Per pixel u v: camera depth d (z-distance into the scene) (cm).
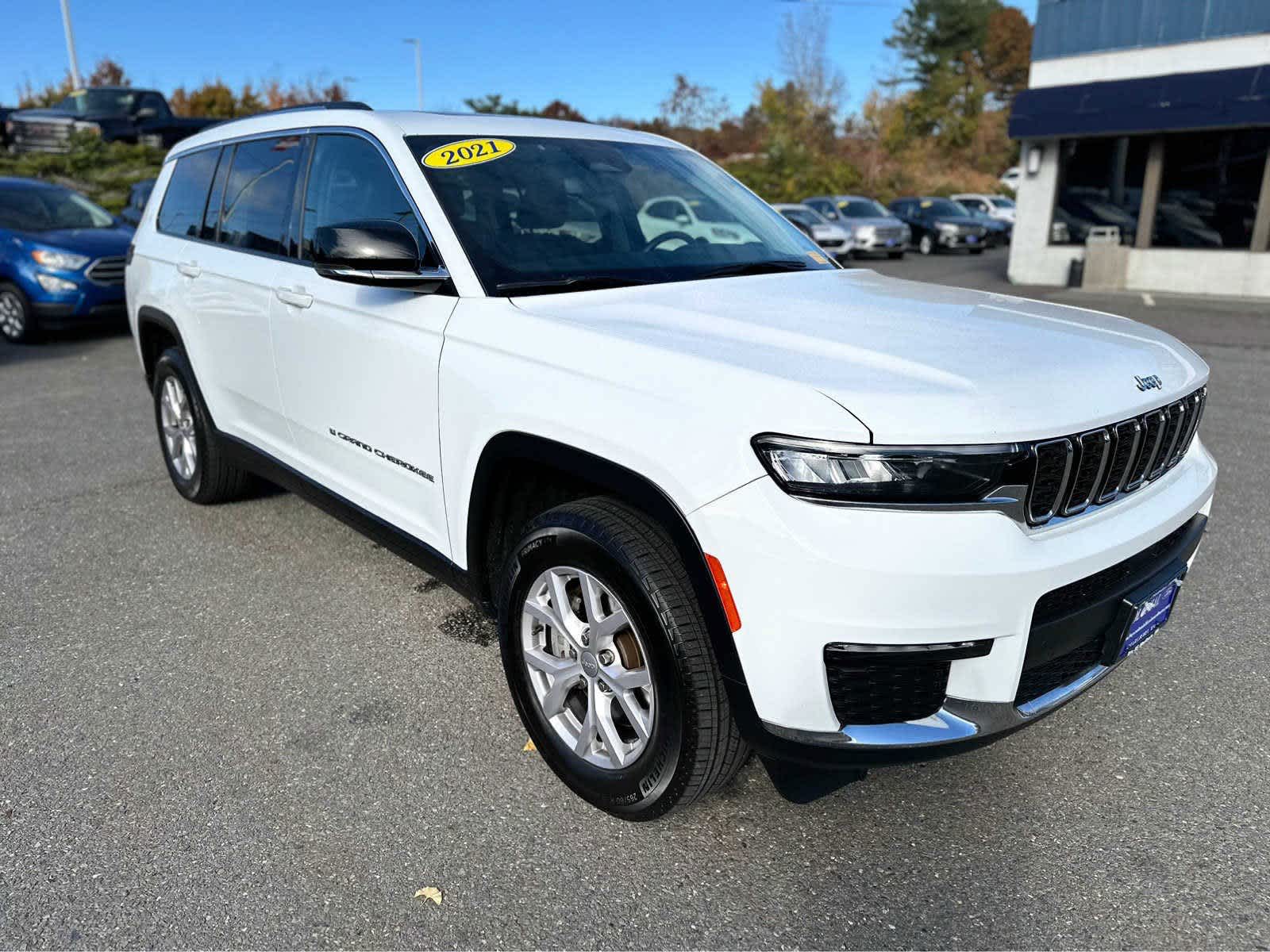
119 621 357
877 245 2188
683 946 208
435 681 317
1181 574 250
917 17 5819
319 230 273
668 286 287
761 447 196
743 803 255
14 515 470
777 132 4072
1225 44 1360
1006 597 197
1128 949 206
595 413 225
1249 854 235
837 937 210
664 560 218
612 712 250
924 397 195
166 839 239
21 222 977
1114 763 273
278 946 207
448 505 282
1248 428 637
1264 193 1398
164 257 448
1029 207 1609
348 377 318
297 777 265
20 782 262
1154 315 1206
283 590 384
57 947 205
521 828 245
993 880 227
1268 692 310
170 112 2269
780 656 199
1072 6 1485
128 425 647
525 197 306
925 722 207
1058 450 204
